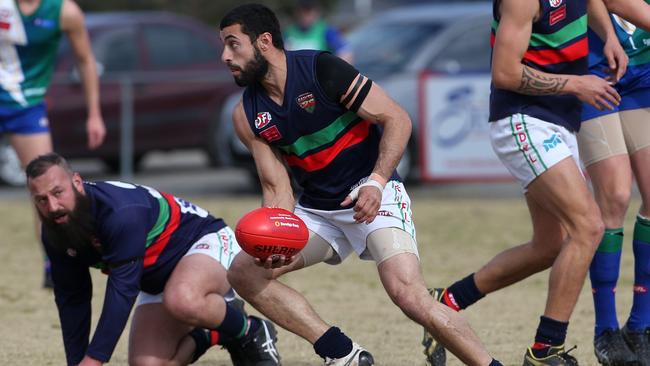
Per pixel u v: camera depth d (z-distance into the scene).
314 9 44.38
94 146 27.92
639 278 19.41
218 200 41.66
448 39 42.28
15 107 26.44
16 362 20.02
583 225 17.31
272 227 16.17
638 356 19.09
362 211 16.14
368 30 44.53
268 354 18.61
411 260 16.70
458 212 38.19
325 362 17.47
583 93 17.12
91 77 27.53
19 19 25.86
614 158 19.27
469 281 19.39
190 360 18.30
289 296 17.31
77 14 26.67
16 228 36.53
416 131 41.47
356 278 27.86
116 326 16.16
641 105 19.38
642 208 19.50
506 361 19.61
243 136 17.34
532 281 26.98
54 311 24.55
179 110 47.50
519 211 38.22
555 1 17.19
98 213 16.09
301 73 16.58
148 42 48.41
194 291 17.28
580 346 20.70
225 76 48.50
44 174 15.47
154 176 51.16
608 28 18.58
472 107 41.16
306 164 17.17
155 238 17.39
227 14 16.50
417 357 20.11
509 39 17.03
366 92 16.52
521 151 17.66
